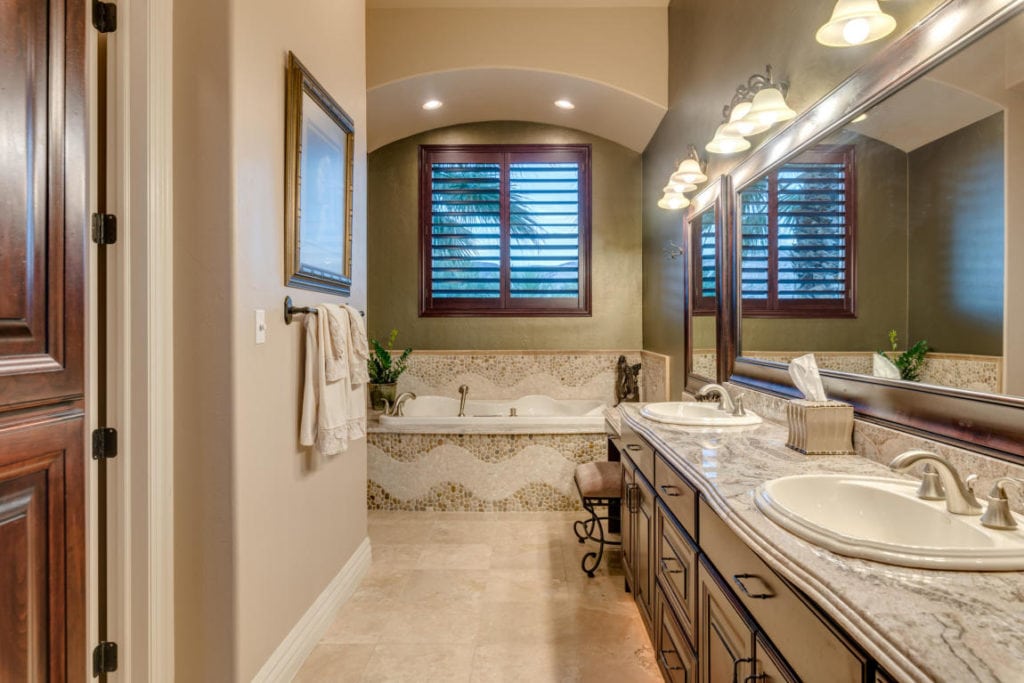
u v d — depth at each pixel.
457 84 3.95
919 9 1.32
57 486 1.27
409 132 4.63
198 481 1.60
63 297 1.27
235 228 1.61
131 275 1.52
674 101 3.59
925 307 1.33
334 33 2.39
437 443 3.65
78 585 1.33
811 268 1.87
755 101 1.95
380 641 2.13
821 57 1.78
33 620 1.20
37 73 1.19
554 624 2.24
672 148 3.66
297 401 2.00
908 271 1.39
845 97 1.63
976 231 1.16
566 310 4.73
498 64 3.74
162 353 1.56
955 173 1.22
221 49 1.59
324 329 2.04
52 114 1.23
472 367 4.68
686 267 3.26
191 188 1.60
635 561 2.26
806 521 0.99
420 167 4.71
